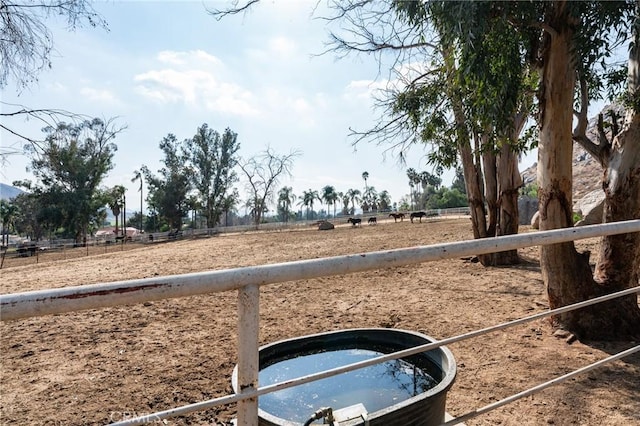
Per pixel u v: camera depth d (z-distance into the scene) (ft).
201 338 14.58
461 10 10.49
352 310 17.92
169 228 178.19
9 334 15.55
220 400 3.09
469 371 10.85
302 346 8.18
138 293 2.72
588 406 8.68
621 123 14.24
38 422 8.80
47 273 34.99
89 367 12.01
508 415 8.43
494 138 17.10
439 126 22.09
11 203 154.10
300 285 23.79
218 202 169.07
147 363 12.22
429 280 23.89
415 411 5.41
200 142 162.30
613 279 13.01
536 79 17.54
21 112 16.24
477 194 29.22
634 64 13.05
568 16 12.39
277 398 6.75
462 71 12.09
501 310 16.71
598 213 45.80
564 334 12.83
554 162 13.10
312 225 120.47
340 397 6.80
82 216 119.44
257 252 46.24
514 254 28.22
